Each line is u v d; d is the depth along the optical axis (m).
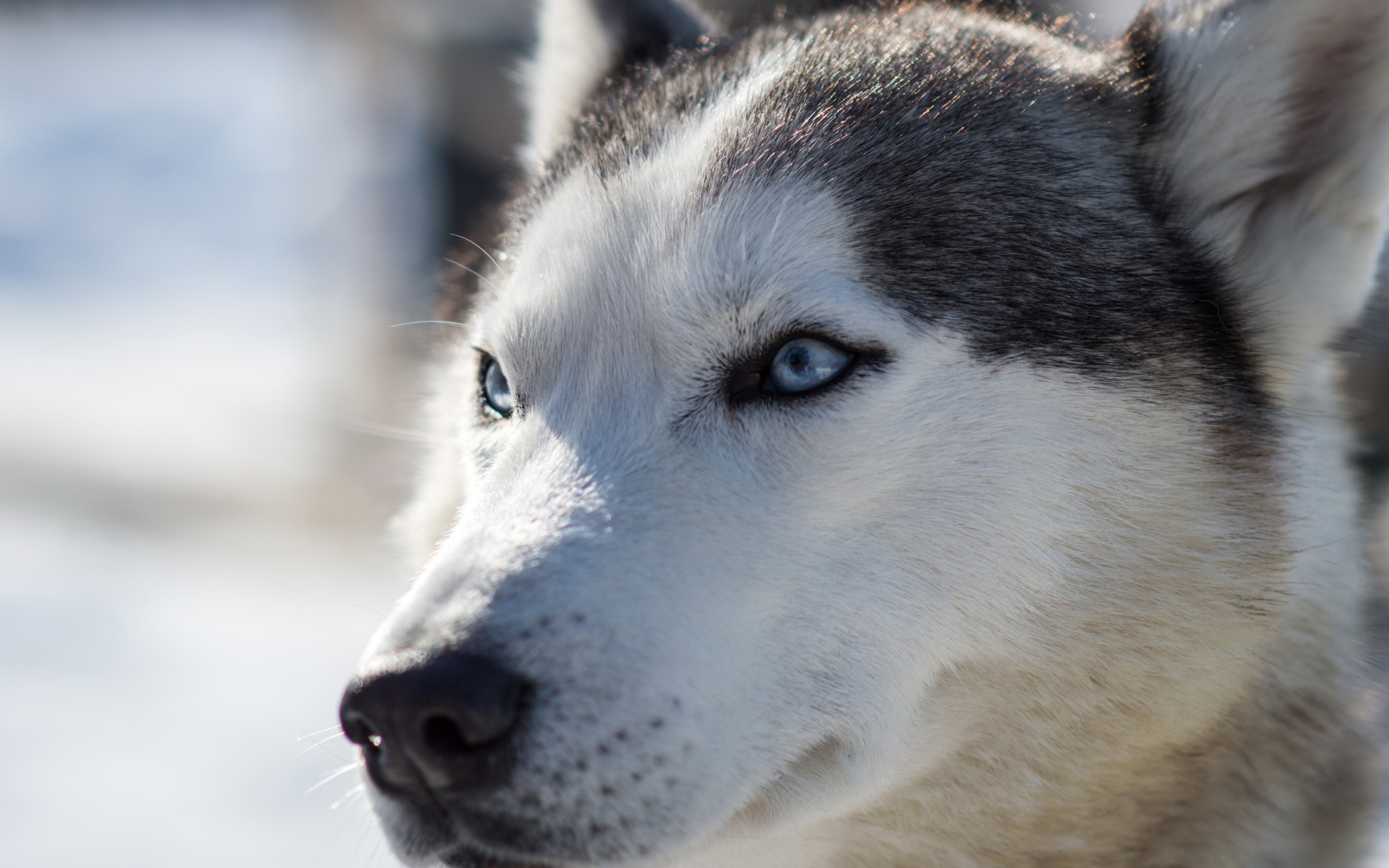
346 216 11.89
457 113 10.80
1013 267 2.81
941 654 2.78
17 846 5.17
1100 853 3.00
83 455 10.98
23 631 7.66
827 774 2.76
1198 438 2.86
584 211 3.01
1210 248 3.07
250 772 5.89
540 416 2.89
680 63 3.53
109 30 24.53
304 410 11.48
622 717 2.45
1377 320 3.48
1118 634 2.82
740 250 2.76
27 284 16.16
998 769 2.90
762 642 2.63
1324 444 3.19
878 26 3.34
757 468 2.71
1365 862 3.25
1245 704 2.96
